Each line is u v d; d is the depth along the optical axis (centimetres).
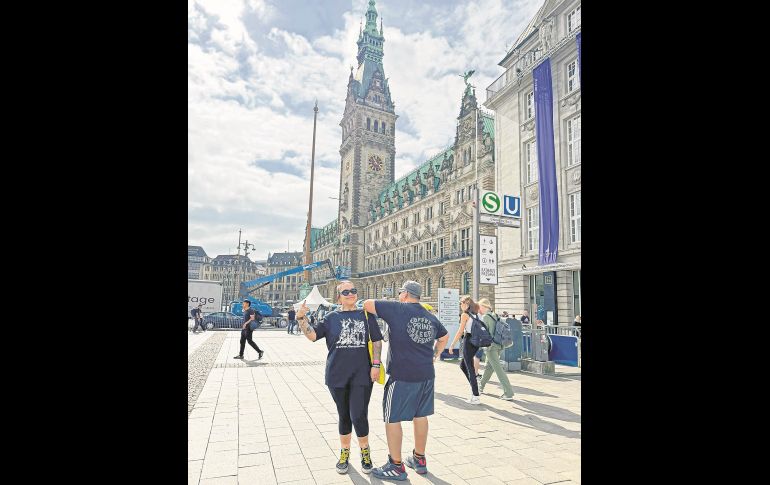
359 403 406
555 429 543
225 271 13025
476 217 1295
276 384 862
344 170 8150
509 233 2336
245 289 3906
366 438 405
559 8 2130
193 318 2897
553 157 2009
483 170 3838
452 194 4466
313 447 474
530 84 2291
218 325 3116
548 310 1998
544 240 2000
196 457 439
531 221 2244
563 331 1128
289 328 2564
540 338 1071
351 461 433
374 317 422
